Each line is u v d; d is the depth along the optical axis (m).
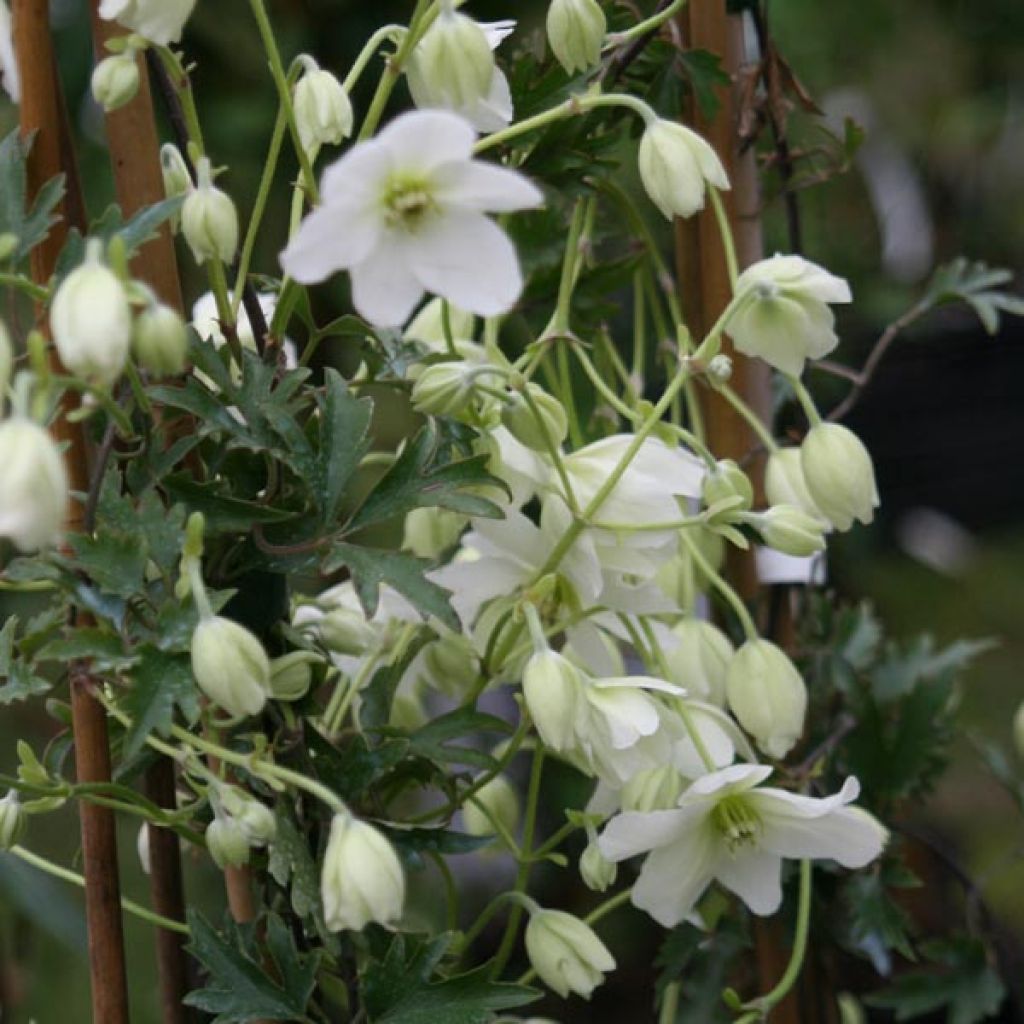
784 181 0.98
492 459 0.86
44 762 0.85
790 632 0.98
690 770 0.88
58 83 0.84
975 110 1.86
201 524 0.80
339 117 0.84
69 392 0.83
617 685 0.85
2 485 0.76
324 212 0.79
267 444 0.83
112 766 0.86
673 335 1.07
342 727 0.97
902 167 1.89
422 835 0.85
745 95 0.96
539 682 0.84
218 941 0.84
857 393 1.00
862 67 1.85
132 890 1.34
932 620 1.94
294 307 0.86
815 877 0.97
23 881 1.16
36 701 1.44
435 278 0.81
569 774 1.50
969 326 1.76
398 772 0.89
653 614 0.89
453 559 0.92
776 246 1.47
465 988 0.83
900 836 0.99
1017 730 1.02
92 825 0.84
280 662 0.84
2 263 0.82
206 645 0.79
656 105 0.95
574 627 0.88
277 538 0.84
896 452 1.79
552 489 0.87
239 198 1.27
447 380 0.85
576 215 0.91
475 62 0.84
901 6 1.82
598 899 1.65
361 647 0.90
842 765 0.98
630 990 1.71
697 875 0.87
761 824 0.87
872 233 1.72
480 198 0.80
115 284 0.77
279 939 0.84
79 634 0.81
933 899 1.40
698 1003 0.97
